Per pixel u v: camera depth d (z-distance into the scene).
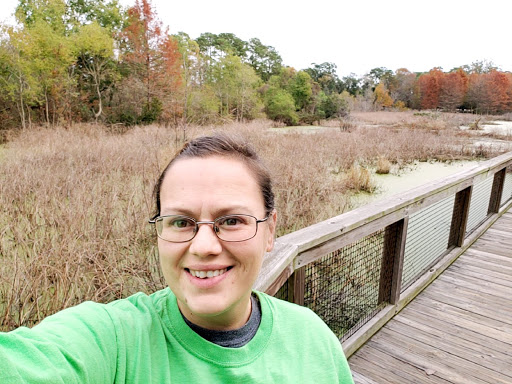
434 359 2.22
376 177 8.91
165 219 0.64
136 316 0.63
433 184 2.87
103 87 21.72
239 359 0.66
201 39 46.47
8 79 16.41
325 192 6.00
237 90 28.11
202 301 0.60
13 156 8.30
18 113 17.42
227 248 0.62
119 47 22.58
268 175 0.71
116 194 4.78
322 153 10.07
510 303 2.82
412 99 66.12
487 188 6.57
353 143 12.58
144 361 0.59
